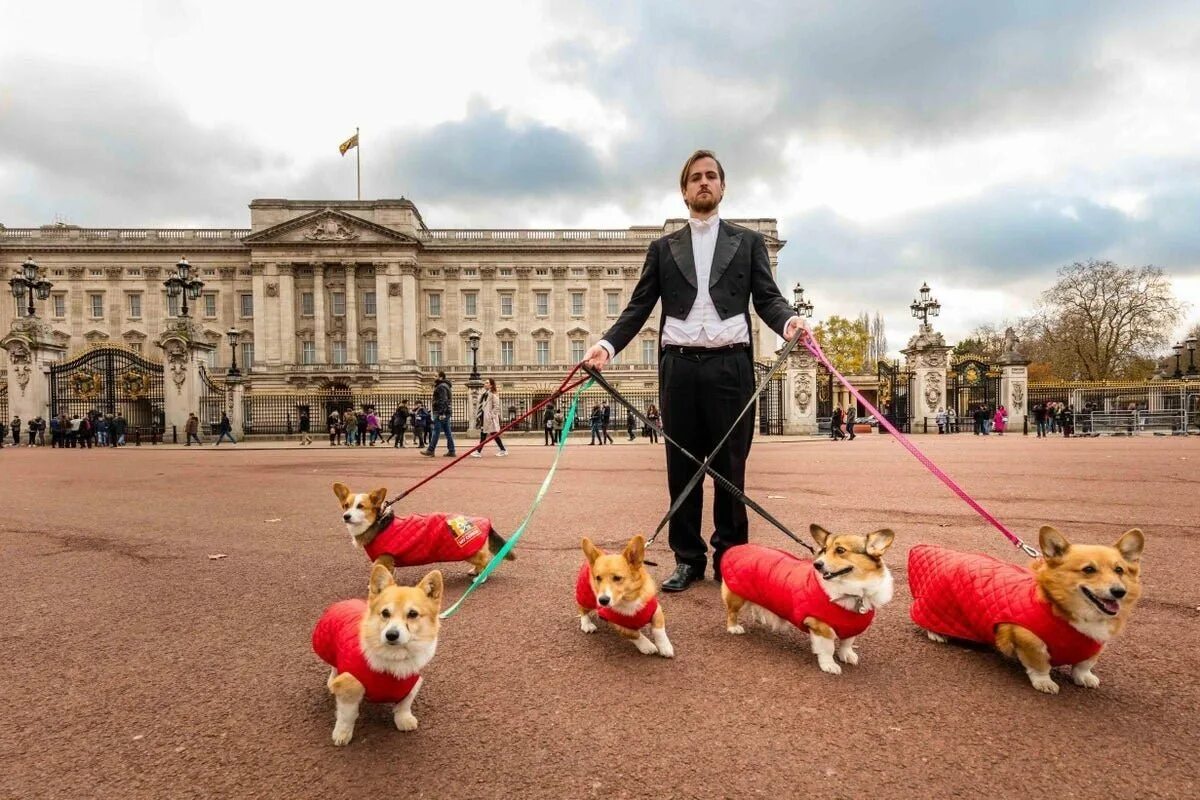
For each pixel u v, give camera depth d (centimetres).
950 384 3762
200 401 3052
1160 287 5225
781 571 334
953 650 338
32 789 221
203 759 239
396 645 239
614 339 442
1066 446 2062
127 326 6353
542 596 440
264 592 457
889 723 259
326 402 4541
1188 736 247
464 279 6644
